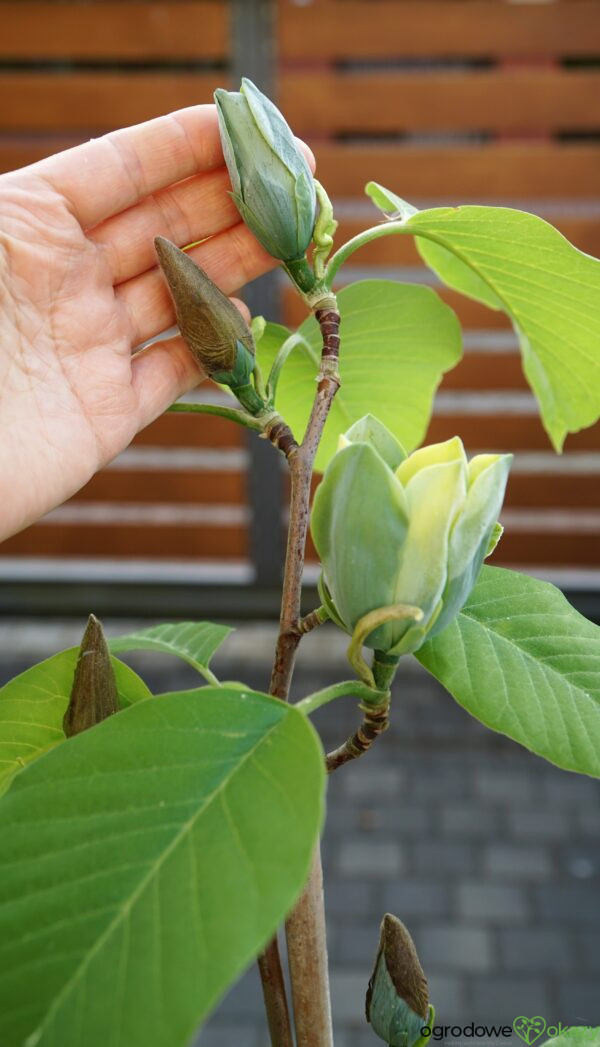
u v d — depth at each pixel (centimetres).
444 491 39
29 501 51
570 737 44
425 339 62
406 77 197
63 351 52
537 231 51
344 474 39
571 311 56
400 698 208
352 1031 128
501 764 186
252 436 213
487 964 139
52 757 39
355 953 142
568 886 154
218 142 53
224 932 35
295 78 198
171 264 45
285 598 45
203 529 224
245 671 217
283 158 46
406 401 66
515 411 215
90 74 199
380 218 203
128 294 54
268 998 45
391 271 221
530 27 193
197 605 227
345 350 62
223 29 195
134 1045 34
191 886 36
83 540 226
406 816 172
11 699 50
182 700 40
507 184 200
